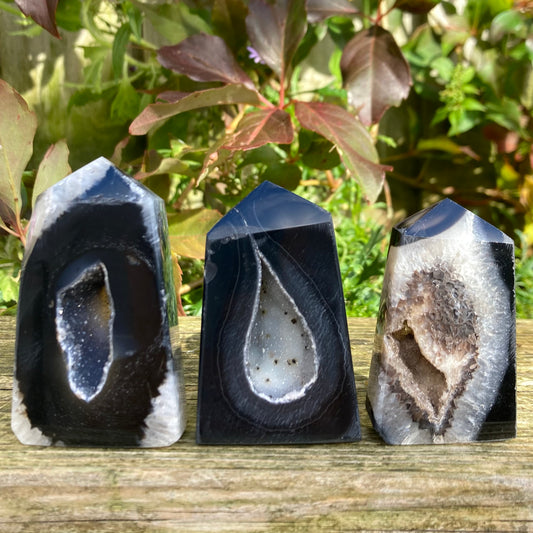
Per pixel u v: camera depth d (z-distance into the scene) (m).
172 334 0.24
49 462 0.23
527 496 0.23
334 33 0.48
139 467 0.23
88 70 0.44
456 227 0.24
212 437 0.24
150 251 0.24
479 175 0.58
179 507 0.23
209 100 0.34
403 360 0.25
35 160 0.49
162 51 0.34
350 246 0.47
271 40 0.34
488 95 0.51
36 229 0.24
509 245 0.24
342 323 0.24
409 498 0.23
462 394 0.25
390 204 0.56
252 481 0.23
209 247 0.24
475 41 0.51
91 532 0.23
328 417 0.24
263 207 0.24
